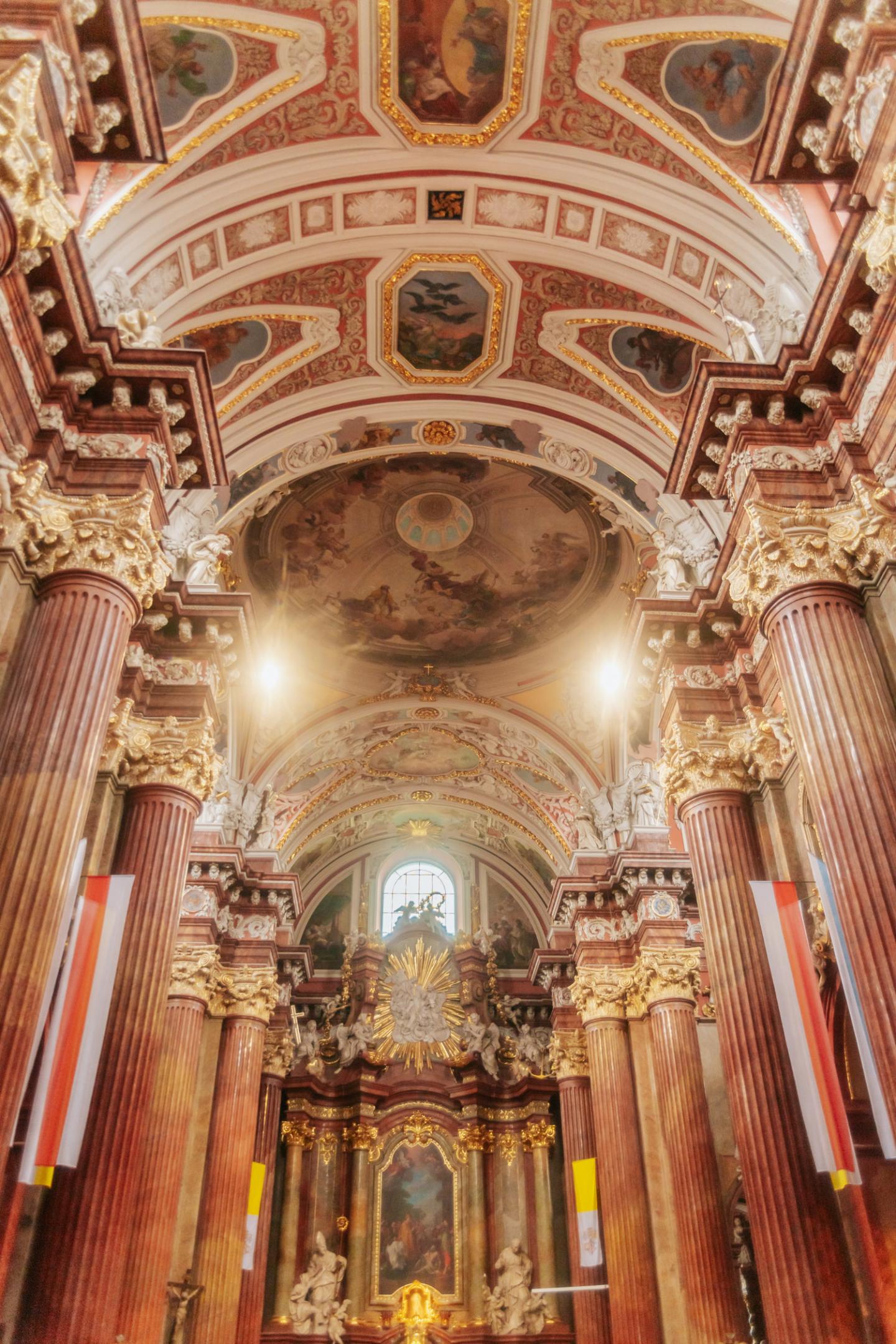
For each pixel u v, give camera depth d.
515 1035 29.23
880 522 9.68
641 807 21.67
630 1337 17.33
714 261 13.15
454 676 24.48
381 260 14.95
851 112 8.63
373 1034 28.61
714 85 11.84
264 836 22.70
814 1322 9.84
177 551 14.64
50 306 9.53
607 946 21.05
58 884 8.59
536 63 12.57
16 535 9.50
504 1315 24.61
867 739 9.02
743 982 11.73
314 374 16.31
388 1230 26.27
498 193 14.18
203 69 11.91
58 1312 9.88
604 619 22.88
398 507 22.23
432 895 31.50
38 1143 8.77
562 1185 26.92
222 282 13.86
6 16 8.12
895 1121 7.80
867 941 8.33
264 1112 22.88
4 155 7.79
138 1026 11.57
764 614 10.23
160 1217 15.43
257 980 20.38
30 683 9.27
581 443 16.73
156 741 13.22
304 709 24.12
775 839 12.46
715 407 10.97
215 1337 17.08
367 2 11.83
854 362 10.23
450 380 16.84
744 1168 11.01
